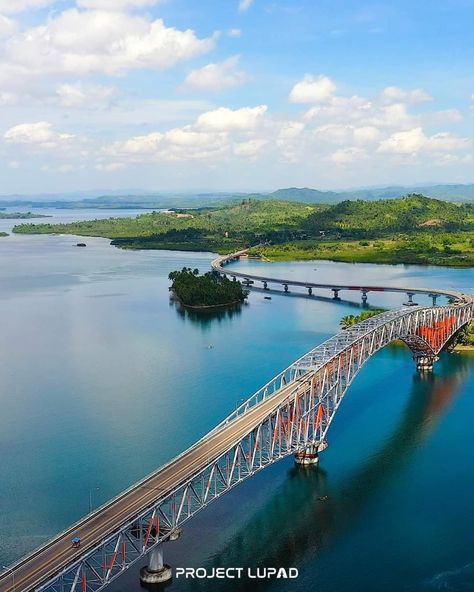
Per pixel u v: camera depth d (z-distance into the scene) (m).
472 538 127.75
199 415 191.88
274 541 126.44
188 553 123.06
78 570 99.62
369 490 146.38
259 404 158.12
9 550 124.19
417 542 126.38
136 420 188.50
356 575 116.50
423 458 162.62
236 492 145.75
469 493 144.62
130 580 114.44
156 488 118.06
